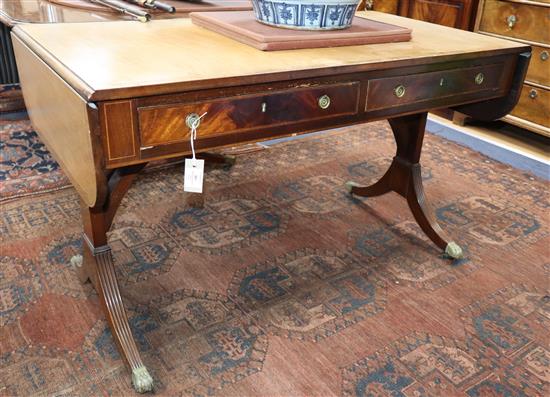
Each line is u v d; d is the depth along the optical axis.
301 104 1.22
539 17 2.60
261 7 1.43
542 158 2.73
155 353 1.39
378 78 1.31
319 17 1.39
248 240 1.92
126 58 1.19
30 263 1.72
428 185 2.39
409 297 1.65
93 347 1.40
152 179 2.31
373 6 3.43
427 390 1.31
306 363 1.38
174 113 1.07
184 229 1.96
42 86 1.29
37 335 1.43
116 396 1.26
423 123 1.81
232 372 1.34
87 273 1.54
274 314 1.55
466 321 1.56
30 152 2.50
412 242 1.95
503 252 1.91
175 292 1.63
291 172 2.46
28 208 2.03
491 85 1.58
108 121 1.00
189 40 1.40
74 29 1.48
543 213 2.20
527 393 1.32
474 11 2.92
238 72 1.11
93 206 1.16
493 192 2.36
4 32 2.95
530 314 1.60
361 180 2.41
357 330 1.50
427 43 1.53
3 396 1.25
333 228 2.02
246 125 1.17
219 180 2.35
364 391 1.30
